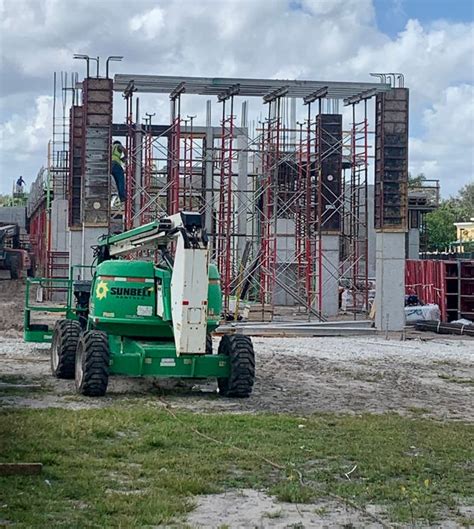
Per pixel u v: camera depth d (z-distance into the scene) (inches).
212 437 489.1
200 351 599.5
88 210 1230.9
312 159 1521.9
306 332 1206.3
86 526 318.0
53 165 1936.5
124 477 395.9
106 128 1232.2
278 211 1488.7
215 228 1481.3
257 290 1521.9
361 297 1653.5
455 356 992.9
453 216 3513.8
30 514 327.6
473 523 344.5
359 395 690.8
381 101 1282.0
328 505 366.3
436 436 512.4
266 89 1264.8
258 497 376.2
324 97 1339.8
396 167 1283.2
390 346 1085.1
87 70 1232.8
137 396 633.6
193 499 367.9
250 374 634.8
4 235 2068.2
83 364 618.2
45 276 1920.5
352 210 1549.0
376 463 436.5
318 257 1384.1
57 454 426.0
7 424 490.3
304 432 513.0
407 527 338.0
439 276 1464.1
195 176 1643.7
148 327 663.8
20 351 910.4
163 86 1245.1
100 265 662.5
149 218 1370.6
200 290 597.3
